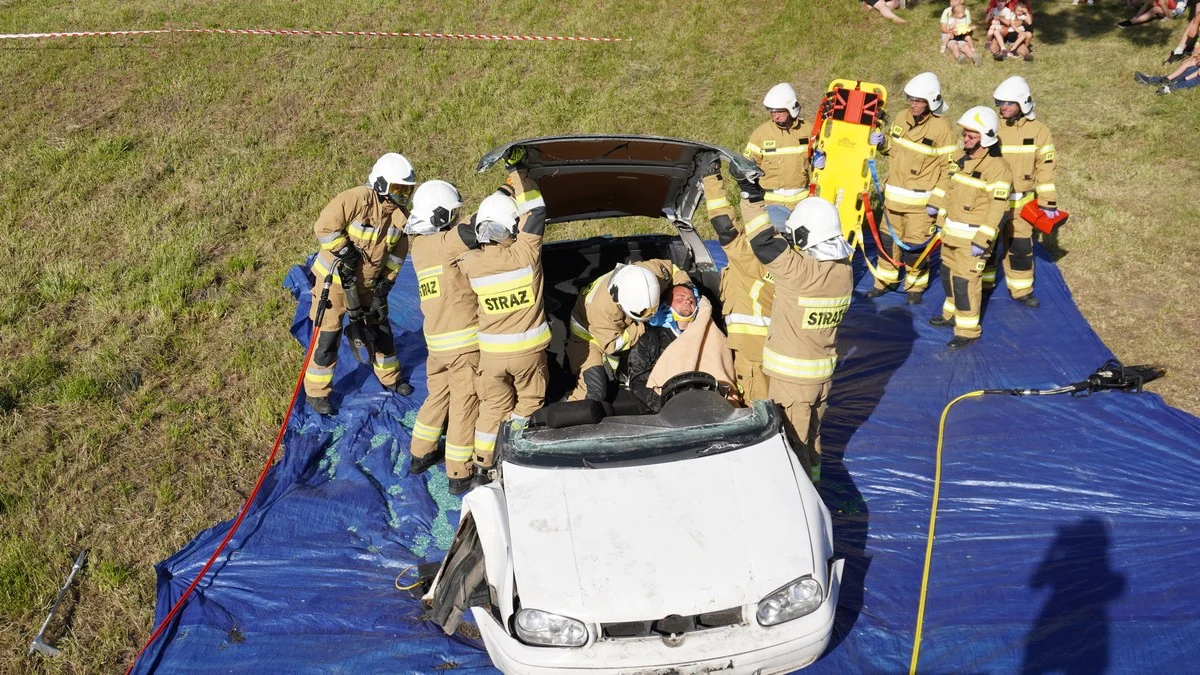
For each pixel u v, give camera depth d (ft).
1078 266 28.78
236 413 22.38
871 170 27.66
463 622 15.66
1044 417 20.97
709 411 15.47
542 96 41.98
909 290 26.66
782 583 12.78
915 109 25.38
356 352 22.50
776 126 27.63
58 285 27.48
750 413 15.44
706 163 18.94
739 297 19.06
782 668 12.93
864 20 51.21
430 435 19.48
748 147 28.30
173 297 26.99
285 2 51.96
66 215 31.89
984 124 22.36
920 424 20.99
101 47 45.80
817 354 16.89
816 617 12.89
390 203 21.29
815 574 13.01
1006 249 25.79
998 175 22.49
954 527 17.74
